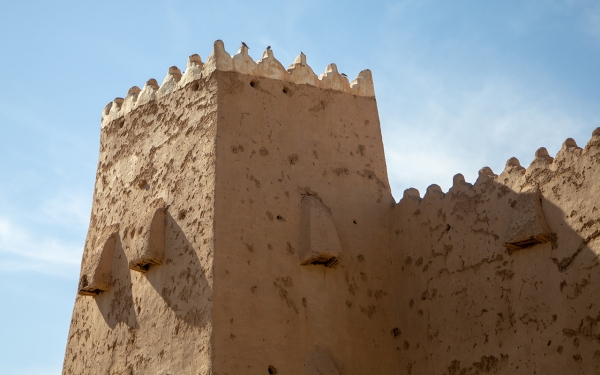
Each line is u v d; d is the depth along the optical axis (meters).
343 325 12.70
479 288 12.08
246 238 12.33
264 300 12.11
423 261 13.04
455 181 12.88
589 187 10.98
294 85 13.81
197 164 12.86
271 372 11.80
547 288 11.18
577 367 10.62
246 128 13.05
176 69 14.15
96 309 13.88
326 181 13.48
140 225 13.12
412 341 12.86
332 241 12.77
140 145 14.20
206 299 11.81
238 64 13.40
